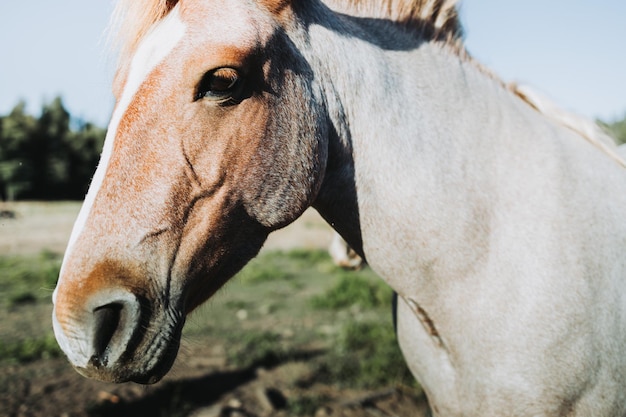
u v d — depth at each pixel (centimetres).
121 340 106
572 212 141
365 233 144
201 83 111
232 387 400
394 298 189
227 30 114
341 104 136
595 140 164
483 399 140
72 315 104
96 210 109
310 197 130
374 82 139
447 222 139
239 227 124
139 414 354
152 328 110
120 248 107
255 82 118
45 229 1349
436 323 147
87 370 105
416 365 168
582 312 134
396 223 140
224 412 358
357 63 138
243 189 120
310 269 972
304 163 127
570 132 165
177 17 118
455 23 160
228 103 114
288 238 1380
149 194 110
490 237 140
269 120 121
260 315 617
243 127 117
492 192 143
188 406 360
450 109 146
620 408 141
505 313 136
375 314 612
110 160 111
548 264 136
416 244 140
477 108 150
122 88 118
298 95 126
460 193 140
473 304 140
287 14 128
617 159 164
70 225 1427
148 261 110
